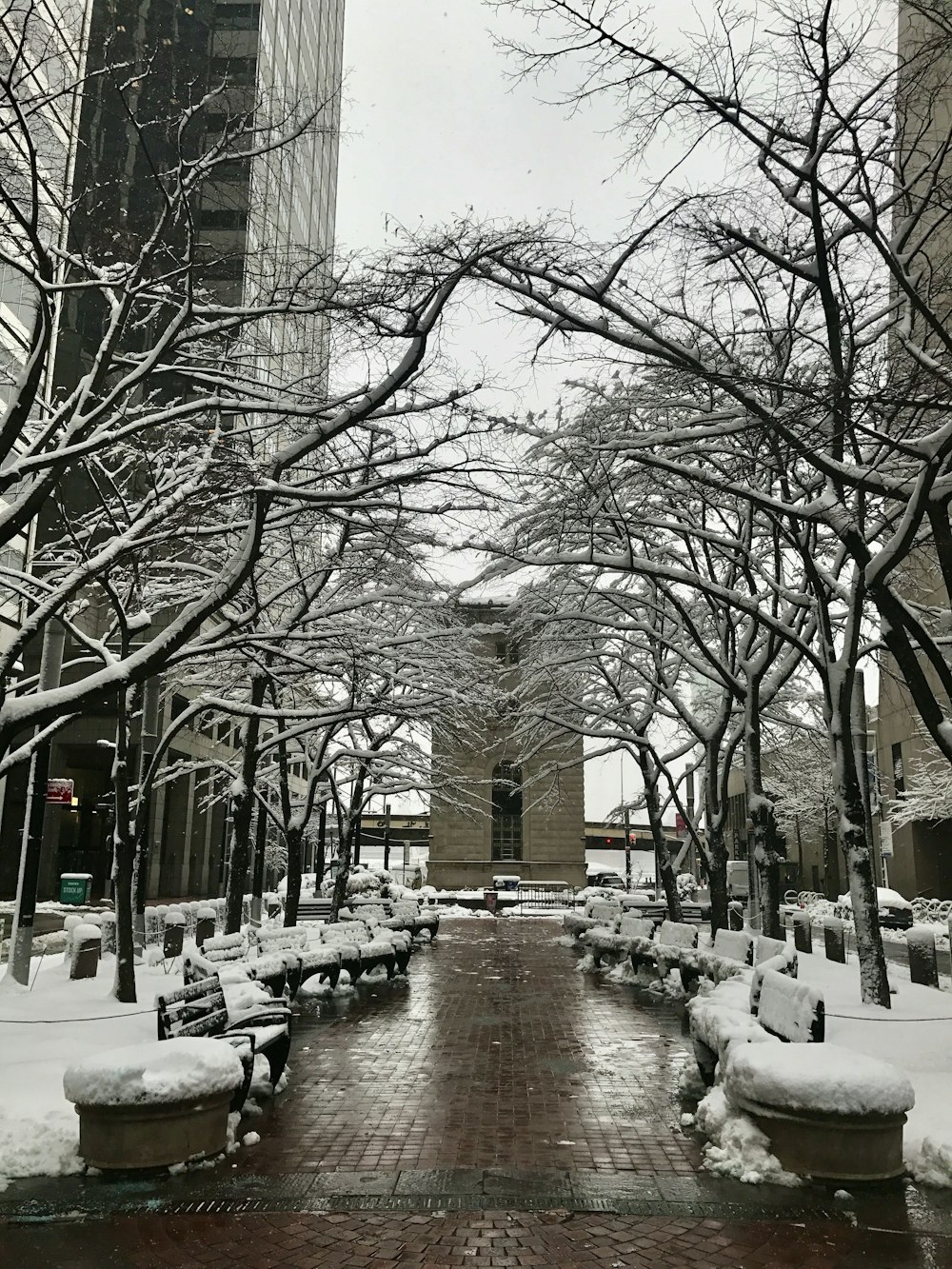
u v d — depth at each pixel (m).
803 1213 5.87
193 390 14.56
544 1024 12.88
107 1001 11.69
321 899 28.47
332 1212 5.88
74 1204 5.97
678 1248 5.36
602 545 18.61
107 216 14.08
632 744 25.05
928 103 11.57
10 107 9.64
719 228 11.24
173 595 17.12
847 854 11.78
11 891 38.78
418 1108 8.34
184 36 16.53
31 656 34.66
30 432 13.35
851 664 11.96
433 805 46.66
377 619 19.56
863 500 11.62
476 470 11.09
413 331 9.99
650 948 17.28
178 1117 6.63
